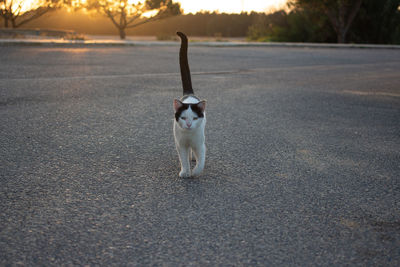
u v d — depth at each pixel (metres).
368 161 3.98
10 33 21.03
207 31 48.22
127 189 3.12
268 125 5.28
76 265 2.12
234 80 9.19
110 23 42.56
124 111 5.67
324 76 10.70
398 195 3.18
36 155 3.80
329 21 32.06
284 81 9.41
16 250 2.23
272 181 3.40
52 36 22.28
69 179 3.28
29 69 9.26
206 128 5.02
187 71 4.14
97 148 4.08
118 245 2.33
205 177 3.44
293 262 2.22
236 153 4.11
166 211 2.78
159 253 2.26
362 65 14.23
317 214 2.81
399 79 10.53
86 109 5.68
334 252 2.33
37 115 5.23
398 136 4.93
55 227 2.50
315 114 6.02
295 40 33.97
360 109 6.49
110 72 9.48
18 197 2.90
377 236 2.52
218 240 2.42
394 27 32.41
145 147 4.18
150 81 8.44
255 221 2.68
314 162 3.91
